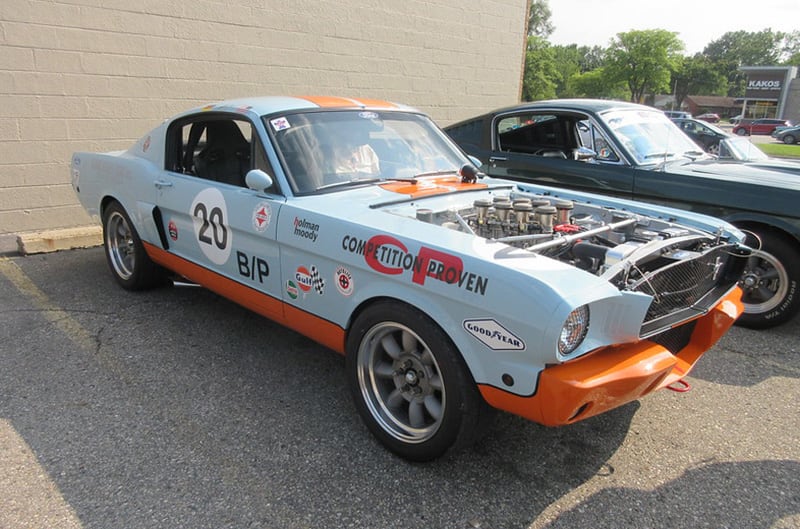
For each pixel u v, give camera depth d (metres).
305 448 2.79
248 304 3.54
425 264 2.42
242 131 3.81
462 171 3.81
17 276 5.23
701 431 3.01
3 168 5.84
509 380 2.22
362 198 3.20
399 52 8.86
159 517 2.31
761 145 31.91
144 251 4.55
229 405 3.16
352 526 2.29
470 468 2.66
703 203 4.54
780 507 2.44
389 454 2.75
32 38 5.75
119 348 3.82
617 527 2.31
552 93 68.62
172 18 6.58
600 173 5.21
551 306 2.06
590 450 2.82
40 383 3.35
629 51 72.12
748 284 4.38
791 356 3.93
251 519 2.31
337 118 3.73
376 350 2.79
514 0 10.41
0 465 2.61
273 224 3.12
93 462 2.65
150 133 4.45
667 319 2.62
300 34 7.68
